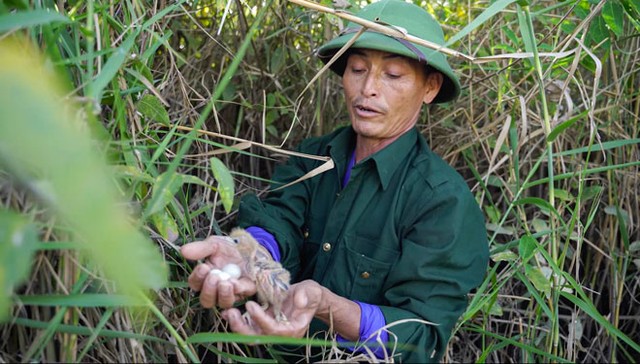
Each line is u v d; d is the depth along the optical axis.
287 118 2.21
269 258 1.29
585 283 2.06
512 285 1.99
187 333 1.42
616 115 1.95
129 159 1.21
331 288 1.50
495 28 2.04
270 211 1.62
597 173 2.02
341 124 2.22
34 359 1.03
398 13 1.48
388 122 1.48
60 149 0.59
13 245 0.79
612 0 1.61
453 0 2.25
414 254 1.41
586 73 2.10
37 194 0.91
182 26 2.02
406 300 1.41
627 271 2.05
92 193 0.60
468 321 1.87
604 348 2.04
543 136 2.01
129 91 1.25
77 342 1.14
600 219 2.02
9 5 1.04
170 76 1.69
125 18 1.33
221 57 2.10
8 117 0.57
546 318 1.94
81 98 1.00
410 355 1.37
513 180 1.95
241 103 1.97
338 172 1.62
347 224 1.51
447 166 1.53
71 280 1.08
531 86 2.07
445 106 2.04
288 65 2.19
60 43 1.18
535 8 2.13
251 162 2.14
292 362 1.59
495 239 2.10
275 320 1.17
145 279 0.92
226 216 1.82
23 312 1.07
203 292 1.15
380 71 1.45
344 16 1.36
